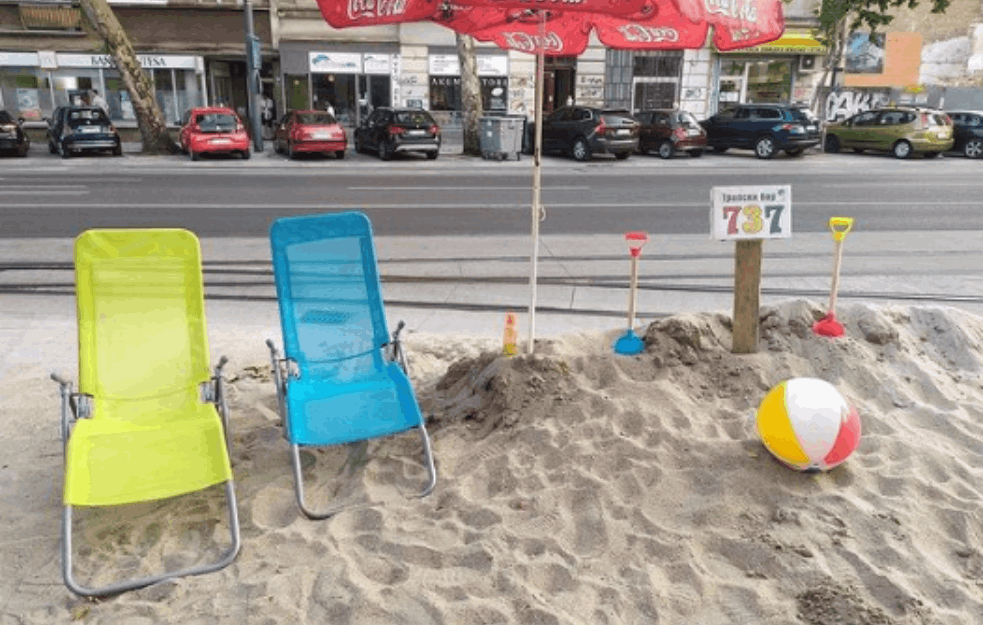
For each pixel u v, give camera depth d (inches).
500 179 714.8
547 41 232.4
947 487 146.8
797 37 1194.0
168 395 169.3
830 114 1291.8
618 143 876.0
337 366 184.4
